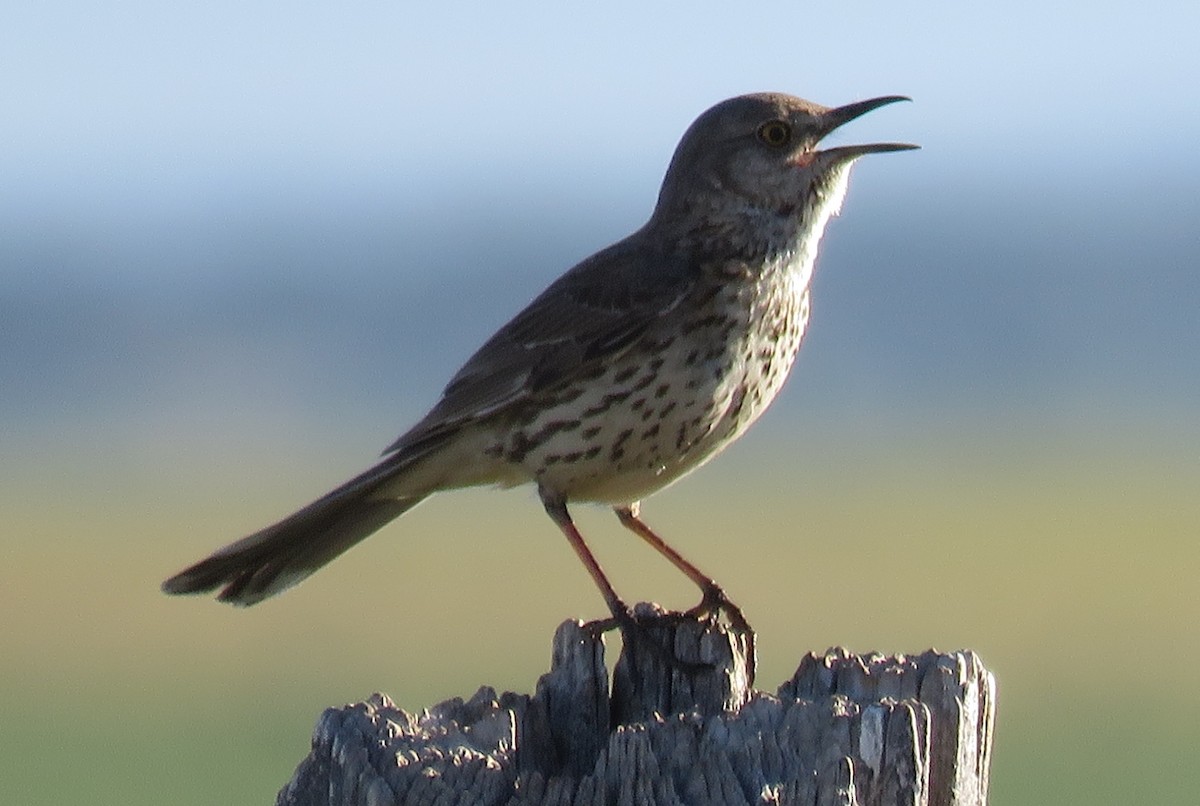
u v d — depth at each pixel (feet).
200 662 70.64
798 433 140.77
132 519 104.63
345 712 21.74
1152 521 100.99
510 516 100.99
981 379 174.29
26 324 228.43
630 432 29.84
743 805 20.31
